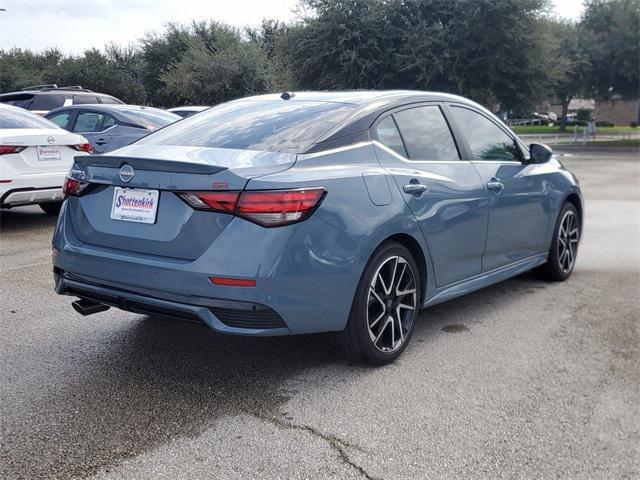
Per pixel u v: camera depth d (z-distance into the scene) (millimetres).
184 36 38938
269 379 3545
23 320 4480
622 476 2648
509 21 24172
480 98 25719
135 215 3330
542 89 25828
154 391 3379
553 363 3803
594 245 7348
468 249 4336
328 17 25625
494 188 4559
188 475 2605
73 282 3578
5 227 8117
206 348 3998
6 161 7211
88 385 3441
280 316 3139
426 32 24547
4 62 46062
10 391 3357
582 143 32281
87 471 2627
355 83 25797
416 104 4254
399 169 3818
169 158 3301
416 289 3908
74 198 3641
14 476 2580
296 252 3123
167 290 3164
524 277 5883
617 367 3750
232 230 3059
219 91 32125
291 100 4219
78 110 10336
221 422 3049
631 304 5008
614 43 32219
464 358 3873
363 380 3539
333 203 3297
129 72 45719
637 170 17891
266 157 3340
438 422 3068
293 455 2764
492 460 2746
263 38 41156
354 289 3402
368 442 2879
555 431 3000
